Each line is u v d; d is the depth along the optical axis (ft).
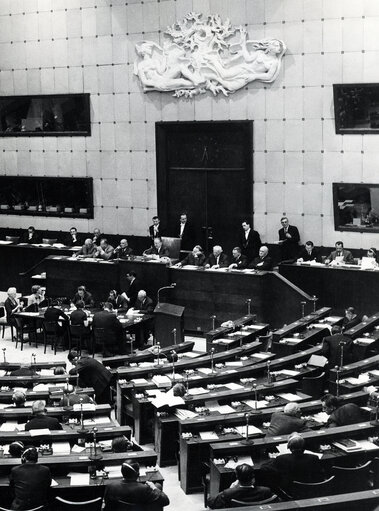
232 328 61.05
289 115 75.97
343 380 48.80
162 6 80.38
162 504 33.27
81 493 35.14
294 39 74.54
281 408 43.29
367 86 71.56
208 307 69.15
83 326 64.13
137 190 85.81
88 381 51.19
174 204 84.02
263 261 70.59
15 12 88.99
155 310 65.87
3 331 72.28
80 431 40.32
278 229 78.43
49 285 77.51
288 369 51.67
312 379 50.47
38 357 66.13
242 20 76.54
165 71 81.00
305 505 29.25
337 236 75.51
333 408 42.68
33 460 33.81
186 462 40.63
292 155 76.48
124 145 85.61
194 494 41.06
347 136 73.61
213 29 77.71
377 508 29.68
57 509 33.76
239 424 41.68
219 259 71.56
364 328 58.75
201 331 69.87
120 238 87.61
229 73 77.46
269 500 32.35
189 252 77.71
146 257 74.49
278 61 75.25
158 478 35.91
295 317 66.18
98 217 88.63
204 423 41.14
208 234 82.38
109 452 38.75
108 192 87.56
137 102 83.97
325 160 75.05
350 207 74.64
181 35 79.51
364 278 66.28
